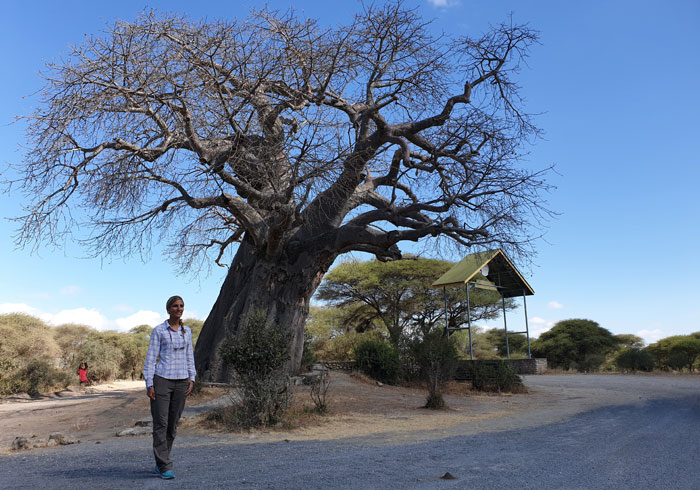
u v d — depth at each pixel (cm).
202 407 1156
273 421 924
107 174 1310
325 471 496
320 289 4134
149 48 1267
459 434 819
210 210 1555
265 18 1377
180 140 1334
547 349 4647
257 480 453
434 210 1560
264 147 1323
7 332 2906
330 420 1014
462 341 3806
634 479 457
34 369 2688
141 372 4306
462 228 1509
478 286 2783
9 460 631
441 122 1599
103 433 927
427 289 3909
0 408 1797
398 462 547
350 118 1628
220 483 442
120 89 1251
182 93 1263
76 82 1262
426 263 3909
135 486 436
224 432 871
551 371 3309
